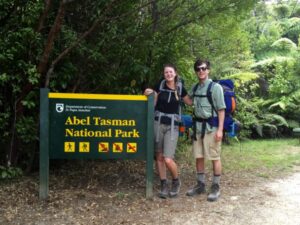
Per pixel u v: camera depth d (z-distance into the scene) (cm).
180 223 443
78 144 506
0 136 550
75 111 504
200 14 631
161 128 519
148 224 438
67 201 495
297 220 454
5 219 441
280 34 1544
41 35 516
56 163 654
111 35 562
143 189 557
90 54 554
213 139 519
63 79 564
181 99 531
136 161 715
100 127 509
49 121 501
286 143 1059
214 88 514
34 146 579
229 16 653
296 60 1242
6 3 499
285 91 1242
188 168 702
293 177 652
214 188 526
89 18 569
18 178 567
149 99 512
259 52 1445
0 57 488
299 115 1253
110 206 486
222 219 456
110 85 627
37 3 499
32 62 525
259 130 1148
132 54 606
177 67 716
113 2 529
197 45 750
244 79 1125
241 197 535
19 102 538
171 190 531
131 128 514
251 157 828
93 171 638
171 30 648
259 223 445
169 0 633
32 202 488
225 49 834
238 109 1112
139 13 628
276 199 528
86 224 434
